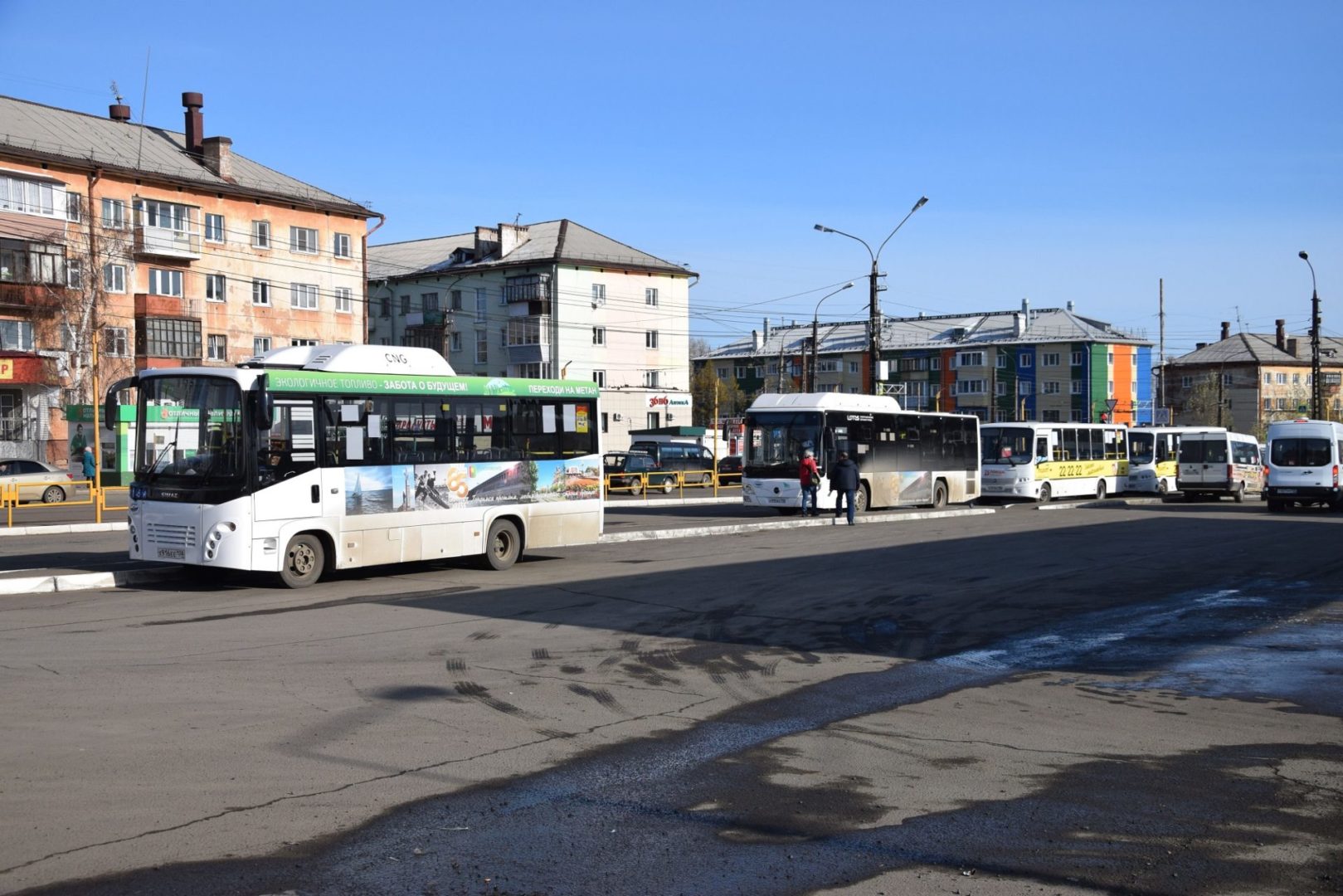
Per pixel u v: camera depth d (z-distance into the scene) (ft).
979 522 100.42
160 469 52.11
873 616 45.11
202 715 27.58
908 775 23.25
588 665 34.73
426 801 21.25
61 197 170.81
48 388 170.91
